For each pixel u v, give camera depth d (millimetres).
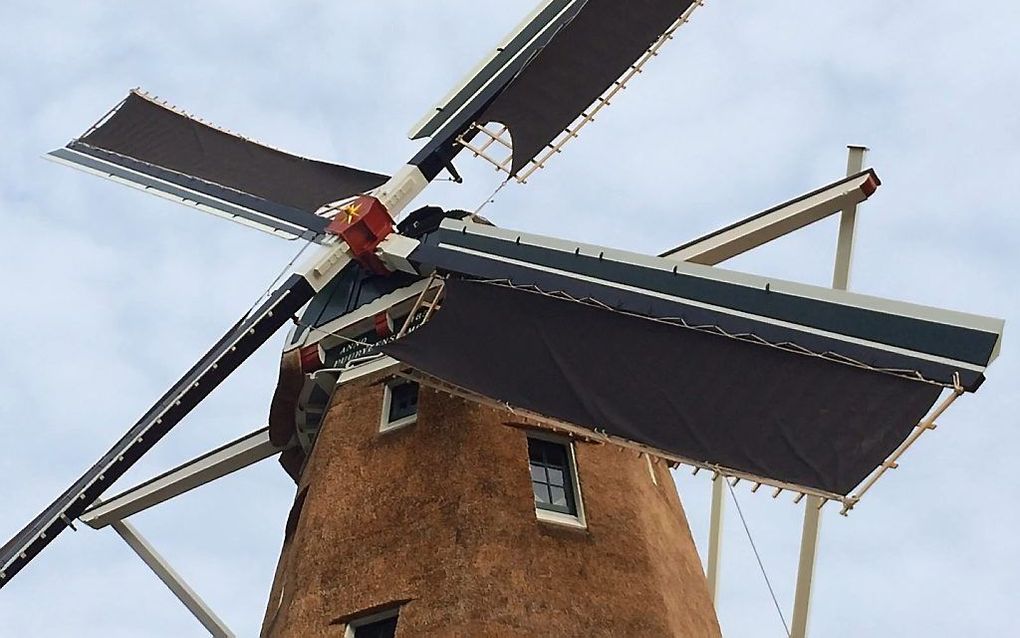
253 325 19391
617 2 19141
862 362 15016
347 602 16141
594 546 16625
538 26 20703
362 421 18625
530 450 17781
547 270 17078
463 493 16734
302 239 20156
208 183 22141
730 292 16031
